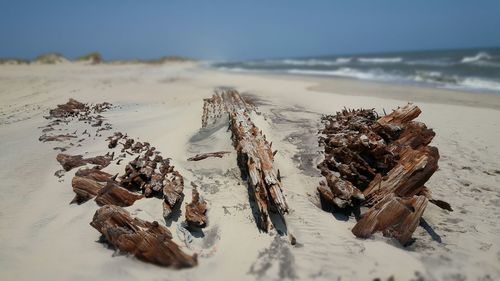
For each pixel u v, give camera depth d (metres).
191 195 2.25
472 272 1.62
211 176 2.54
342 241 1.86
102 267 1.67
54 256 1.76
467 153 3.00
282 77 10.03
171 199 2.06
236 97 5.01
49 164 2.84
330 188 2.22
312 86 7.38
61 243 1.86
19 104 5.66
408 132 2.66
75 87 7.61
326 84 7.73
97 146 3.20
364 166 2.34
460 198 2.29
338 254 1.75
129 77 10.62
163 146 3.13
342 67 14.42
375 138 2.60
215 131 3.35
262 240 1.88
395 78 8.73
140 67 18.22
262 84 8.03
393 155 2.37
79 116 4.44
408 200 1.91
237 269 1.67
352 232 1.94
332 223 2.04
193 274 1.63
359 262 1.68
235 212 2.11
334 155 2.59
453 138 3.39
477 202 2.24
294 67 16.59
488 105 4.73
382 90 6.46
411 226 1.84
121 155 2.91
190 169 2.64
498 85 6.55
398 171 2.24
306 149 2.96
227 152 2.84
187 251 1.78
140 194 2.29
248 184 2.37
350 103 5.11
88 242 1.86
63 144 3.30
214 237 1.90
